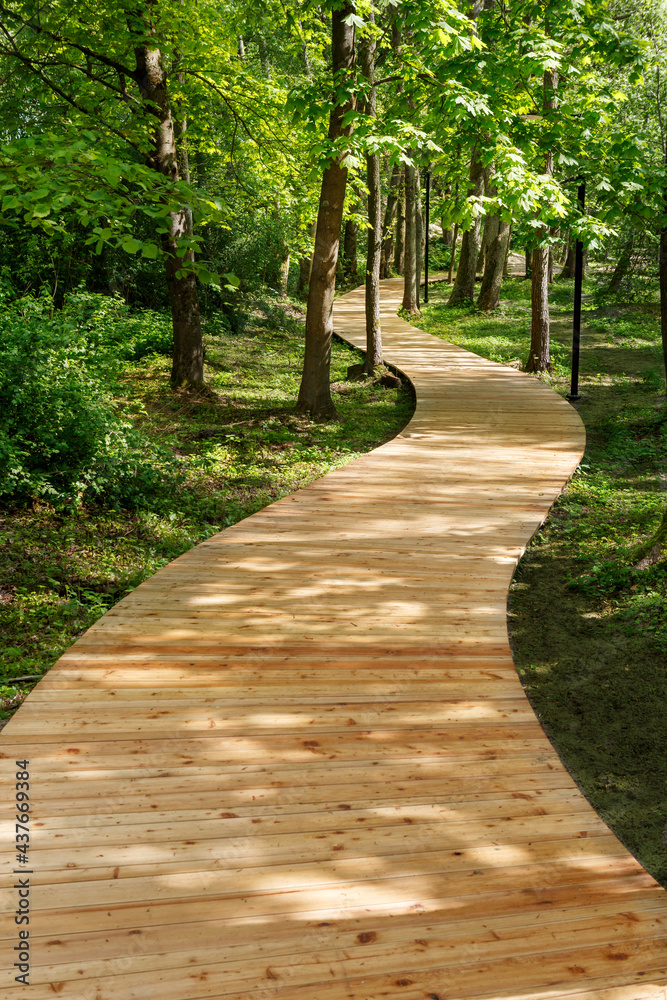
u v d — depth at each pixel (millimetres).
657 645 5141
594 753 4125
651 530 7195
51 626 5324
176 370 13094
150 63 11672
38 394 7355
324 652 4379
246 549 6102
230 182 17250
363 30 11398
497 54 10555
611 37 10586
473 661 4320
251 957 2314
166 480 8469
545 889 2641
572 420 11102
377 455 9273
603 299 22188
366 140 9570
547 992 2240
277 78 20578
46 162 4730
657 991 2258
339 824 2930
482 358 16688
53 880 2590
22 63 10922
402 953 2350
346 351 18609
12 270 14195
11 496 7227
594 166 9797
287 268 25062
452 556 6008
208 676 4074
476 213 10039
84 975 2232
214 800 3051
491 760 3395
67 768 3240
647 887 2676
